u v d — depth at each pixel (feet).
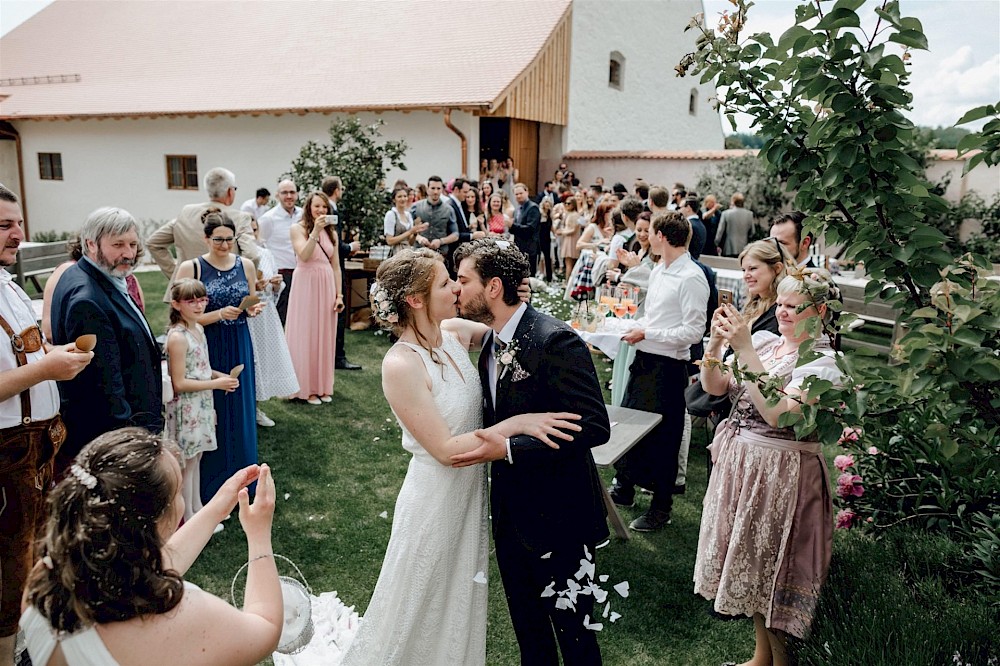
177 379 12.14
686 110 73.77
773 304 10.62
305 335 19.77
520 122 54.24
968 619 8.45
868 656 7.86
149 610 4.49
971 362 5.74
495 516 8.41
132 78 62.03
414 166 47.60
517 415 7.77
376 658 8.29
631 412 13.29
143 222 59.62
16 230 8.87
